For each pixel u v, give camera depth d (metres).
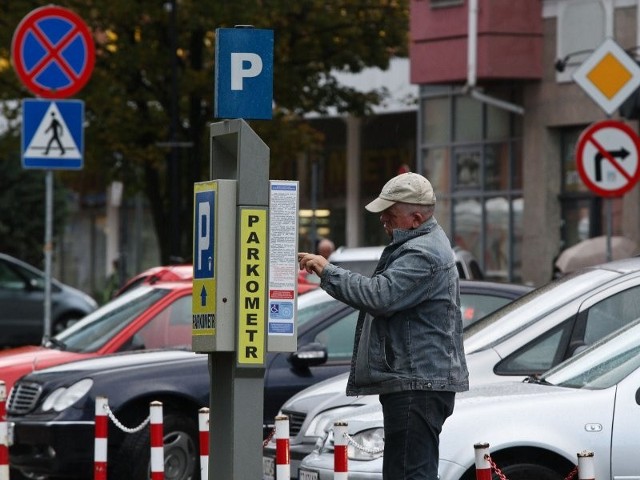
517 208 78.44
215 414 22.33
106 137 75.94
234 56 22.50
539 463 23.84
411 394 21.30
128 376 34.19
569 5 74.62
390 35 79.31
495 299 35.84
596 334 28.22
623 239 64.06
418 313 21.44
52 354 38.47
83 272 137.75
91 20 73.88
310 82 80.50
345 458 20.48
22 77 47.25
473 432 23.75
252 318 21.64
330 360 34.72
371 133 103.81
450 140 82.25
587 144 43.25
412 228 21.72
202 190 22.19
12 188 121.44
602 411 23.81
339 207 106.38
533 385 25.16
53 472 34.00
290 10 74.38
